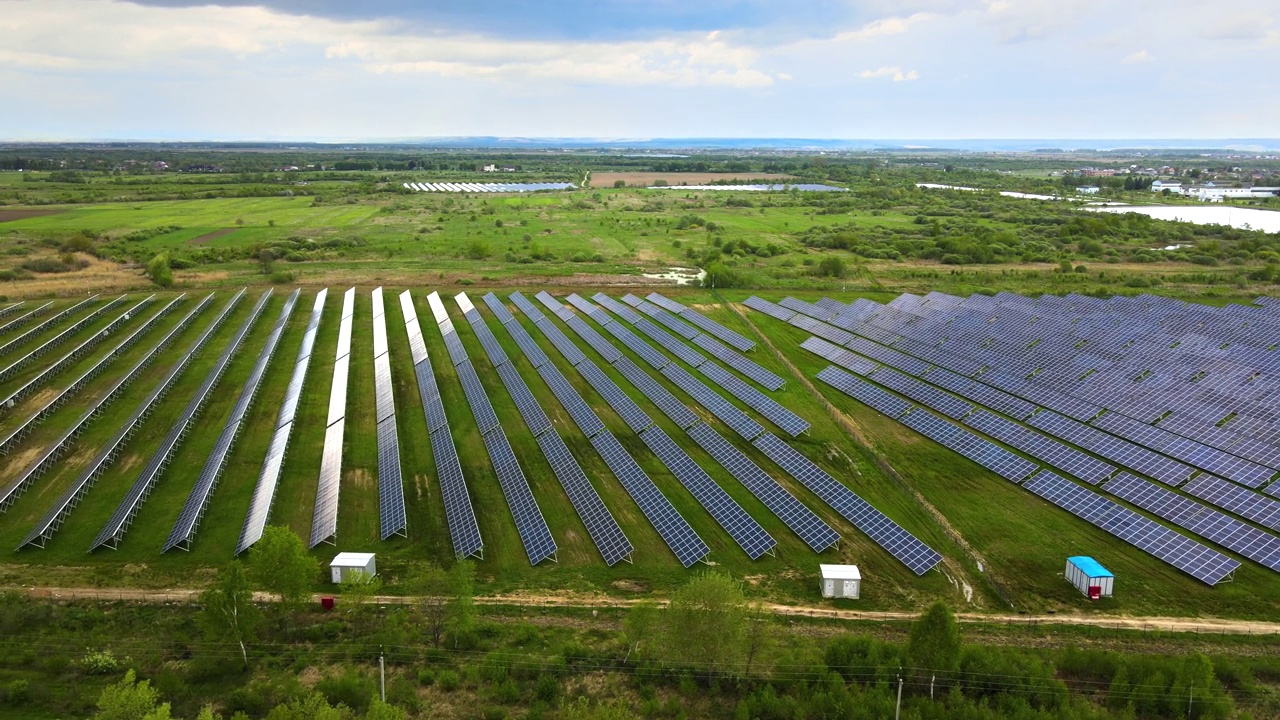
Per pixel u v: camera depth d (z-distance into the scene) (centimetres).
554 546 5800
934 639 4244
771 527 6212
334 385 9256
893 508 6506
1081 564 5341
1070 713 3862
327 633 4931
